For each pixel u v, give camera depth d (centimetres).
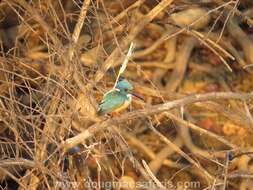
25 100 1135
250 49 1631
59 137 944
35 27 1231
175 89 1593
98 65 1038
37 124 1059
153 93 1293
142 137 1493
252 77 1650
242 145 1512
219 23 1641
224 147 1513
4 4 1269
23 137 1085
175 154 1474
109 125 816
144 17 1065
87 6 1016
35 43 1301
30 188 981
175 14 1512
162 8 1062
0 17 1384
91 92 940
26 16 1193
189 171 1435
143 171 909
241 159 1377
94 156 945
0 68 1015
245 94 804
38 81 1150
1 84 1104
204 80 1644
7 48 1385
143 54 1593
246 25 1670
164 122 1490
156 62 1606
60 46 973
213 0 1497
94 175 1249
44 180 967
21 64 1082
